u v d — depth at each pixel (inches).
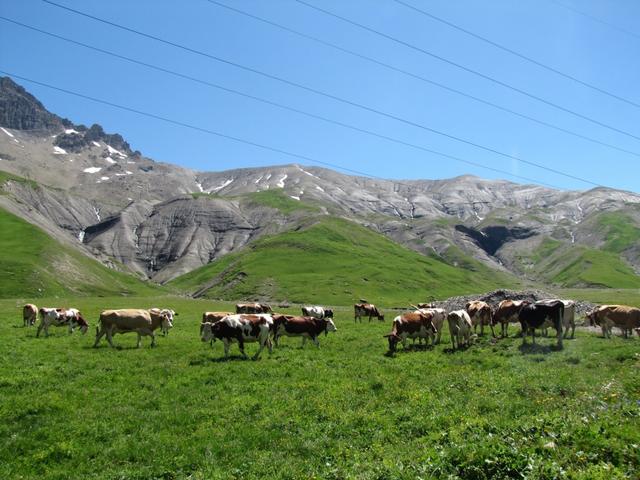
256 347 1258.0
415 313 1246.9
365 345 1278.3
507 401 676.7
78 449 581.6
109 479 511.5
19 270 5649.6
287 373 927.0
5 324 1834.4
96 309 2736.2
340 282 6190.9
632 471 406.3
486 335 1365.7
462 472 442.3
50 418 676.7
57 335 1499.8
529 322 1150.3
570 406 606.2
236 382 857.5
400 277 6781.5
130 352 1154.7
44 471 539.2
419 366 960.3
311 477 475.5
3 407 706.2
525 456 441.4
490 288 7549.2
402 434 585.6
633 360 910.4
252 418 668.1
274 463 522.6
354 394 756.0
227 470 514.3
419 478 433.1
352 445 561.0
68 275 6299.2
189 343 1341.0
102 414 690.2
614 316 1332.4
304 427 626.2
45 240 7022.6
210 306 3659.0
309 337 1277.1
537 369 890.7
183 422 660.1
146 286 7613.2
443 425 599.2
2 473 529.3
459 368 932.6
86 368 974.4
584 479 395.5
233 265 7706.7
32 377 879.1
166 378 893.2
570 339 1240.2
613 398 629.9
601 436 466.0
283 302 5403.5
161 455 561.6
